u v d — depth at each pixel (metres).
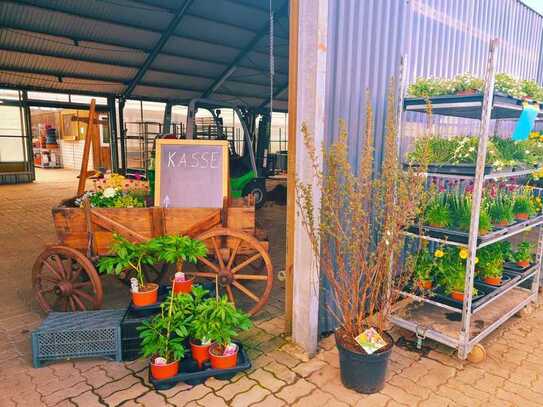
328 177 2.42
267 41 9.45
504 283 3.10
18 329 3.04
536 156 3.22
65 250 2.98
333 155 2.39
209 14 8.24
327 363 2.63
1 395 2.26
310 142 2.48
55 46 8.45
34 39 8.06
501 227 2.91
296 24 2.48
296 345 2.80
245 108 10.43
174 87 11.61
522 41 5.14
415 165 2.76
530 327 3.18
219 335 2.34
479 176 2.42
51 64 9.12
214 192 3.25
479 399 2.27
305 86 2.48
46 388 2.33
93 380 2.42
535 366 2.62
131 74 10.34
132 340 2.63
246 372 2.50
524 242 3.59
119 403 2.21
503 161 2.65
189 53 9.76
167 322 2.39
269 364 2.60
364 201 2.81
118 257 2.89
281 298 3.68
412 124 3.54
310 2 2.38
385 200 2.66
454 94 2.60
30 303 3.50
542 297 3.75
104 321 2.65
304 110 2.50
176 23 8.16
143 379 2.43
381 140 3.13
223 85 12.11
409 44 3.31
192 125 7.55
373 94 3.01
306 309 2.67
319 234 2.48
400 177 2.60
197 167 3.28
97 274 3.00
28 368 2.53
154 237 3.10
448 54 3.84
